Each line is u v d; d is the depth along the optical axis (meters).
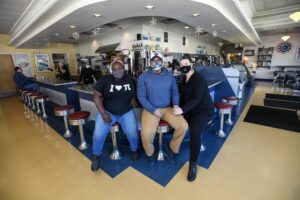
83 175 2.05
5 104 6.13
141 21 4.96
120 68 2.09
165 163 2.23
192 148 1.91
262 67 10.66
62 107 3.10
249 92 6.77
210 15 3.35
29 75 8.31
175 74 3.42
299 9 5.73
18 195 1.77
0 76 7.62
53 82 4.67
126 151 2.55
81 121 2.56
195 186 1.82
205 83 2.06
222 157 2.33
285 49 9.70
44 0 3.19
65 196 1.74
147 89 2.09
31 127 3.66
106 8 2.75
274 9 6.00
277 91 6.98
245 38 7.03
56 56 8.97
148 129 2.03
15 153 2.61
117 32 6.20
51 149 2.70
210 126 3.38
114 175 2.03
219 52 12.08
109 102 2.16
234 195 1.69
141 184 1.88
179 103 2.26
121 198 1.70
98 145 2.13
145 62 5.00
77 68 9.28
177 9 2.94
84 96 3.43
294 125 3.40
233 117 3.92
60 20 3.44
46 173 2.11
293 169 2.05
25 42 6.21
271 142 2.72
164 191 1.77
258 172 2.01
